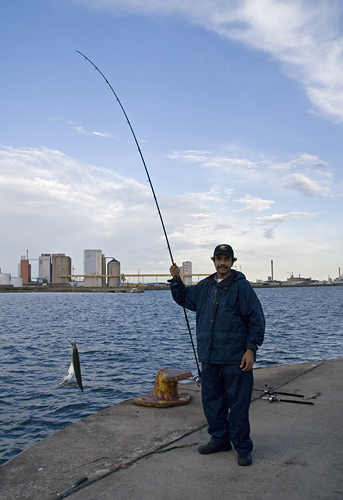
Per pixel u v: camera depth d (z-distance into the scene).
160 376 4.66
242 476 2.83
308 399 4.68
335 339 17.48
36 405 8.05
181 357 13.51
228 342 3.10
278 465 3.00
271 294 110.81
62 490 2.69
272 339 17.58
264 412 4.26
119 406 4.57
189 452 3.28
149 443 3.47
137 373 10.93
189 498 2.55
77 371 3.16
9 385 9.67
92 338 19.09
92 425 3.92
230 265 3.22
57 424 6.97
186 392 5.12
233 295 3.13
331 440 3.45
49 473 2.94
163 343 17.22
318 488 2.64
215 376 3.22
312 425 3.83
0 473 2.96
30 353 14.43
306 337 18.27
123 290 199.00
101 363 12.41
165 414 4.25
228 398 3.14
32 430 6.70
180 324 27.56
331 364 6.54
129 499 2.56
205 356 3.18
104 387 9.41
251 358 3.03
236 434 3.04
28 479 2.86
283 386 5.28
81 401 8.29
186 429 3.80
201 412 4.32
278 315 33.22
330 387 5.17
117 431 3.76
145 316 36.38
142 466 3.03
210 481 2.77
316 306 47.84
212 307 3.18
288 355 13.33
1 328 24.55
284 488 2.65
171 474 2.89
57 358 13.37
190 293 3.43
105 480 2.81
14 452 5.82
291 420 3.99
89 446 3.42
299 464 3.00
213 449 3.24
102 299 100.06
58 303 72.19
